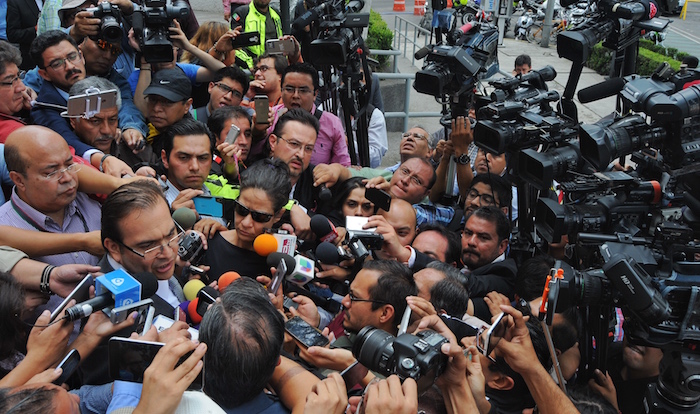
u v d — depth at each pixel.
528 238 4.07
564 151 3.37
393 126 9.07
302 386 2.07
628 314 2.74
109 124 3.44
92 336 2.09
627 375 3.22
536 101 3.88
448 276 2.98
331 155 4.80
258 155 4.27
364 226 3.35
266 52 5.11
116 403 1.83
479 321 2.96
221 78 4.47
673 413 2.74
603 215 3.06
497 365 2.78
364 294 2.74
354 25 4.50
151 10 3.90
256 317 1.93
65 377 1.94
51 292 2.45
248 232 3.06
